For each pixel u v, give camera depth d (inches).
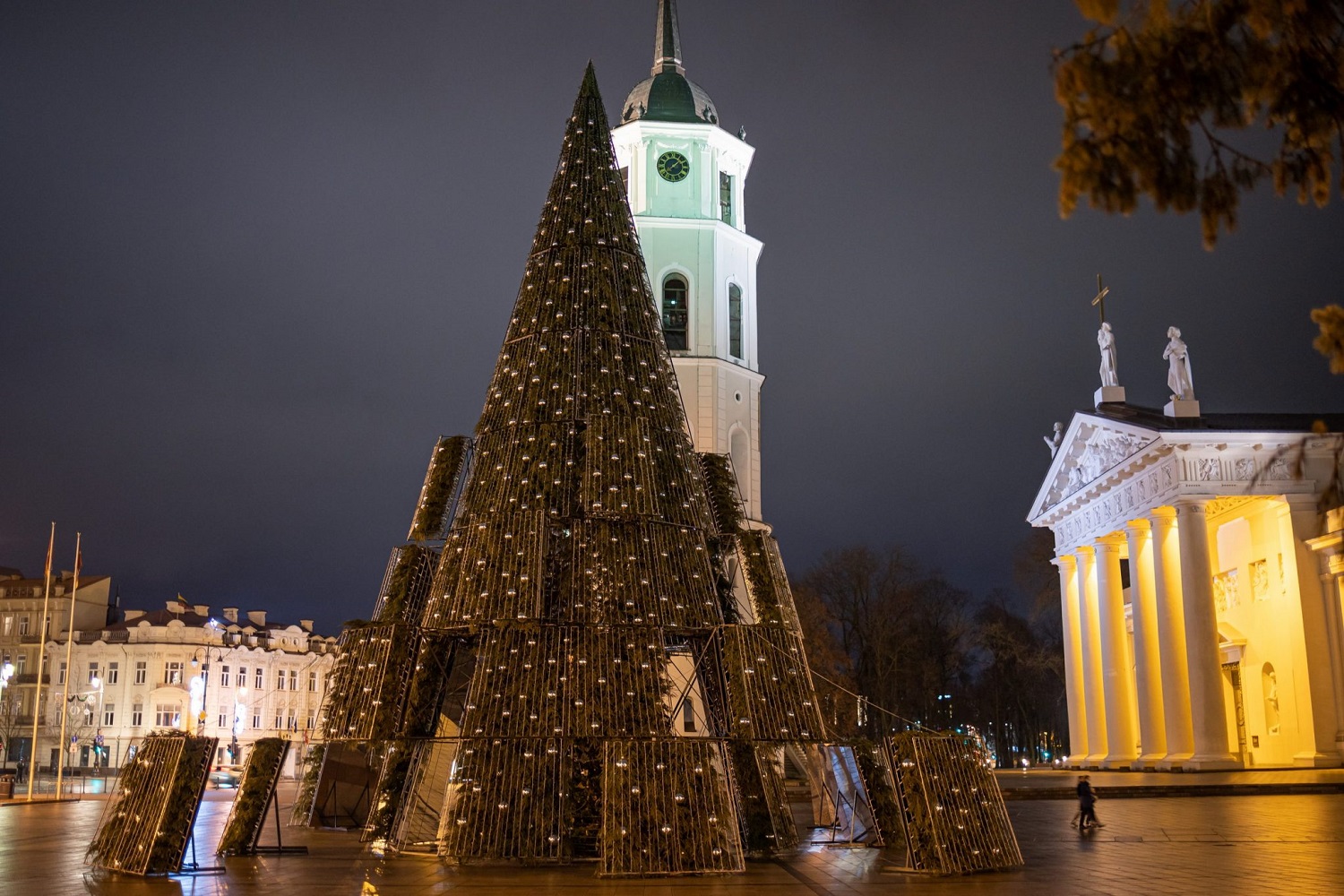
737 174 2620.6
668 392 908.0
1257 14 299.0
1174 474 1935.3
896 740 730.2
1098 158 303.6
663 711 759.1
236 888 646.5
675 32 2682.1
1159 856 789.2
